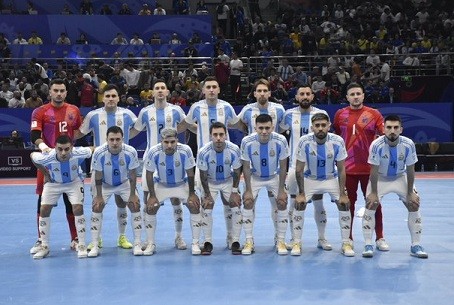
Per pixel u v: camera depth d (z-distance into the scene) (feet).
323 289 19.98
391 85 63.52
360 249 26.02
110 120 27.17
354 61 68.13
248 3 86.22
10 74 63.52
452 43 71.56
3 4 76.59
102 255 25.44
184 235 29.78
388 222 32.24
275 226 26.61
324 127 24.47
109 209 37.60
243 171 25.63
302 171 24.99
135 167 25.44
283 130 27.73
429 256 24.56
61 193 25.46
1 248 27.12
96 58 64.18
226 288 20.20
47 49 67.92
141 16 72.64
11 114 58.03
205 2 86.33
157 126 27.66
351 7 86.74
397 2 84.94
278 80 61.16
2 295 19.75
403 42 74.79
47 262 24.26
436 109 60.39
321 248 26.27
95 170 25.25
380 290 19.81
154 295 19.51
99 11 78.38
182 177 25.75
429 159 58.70
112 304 18.63
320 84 62.44
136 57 67.67
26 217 35.22
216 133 24.88
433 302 18.53
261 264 23.49
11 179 55.77
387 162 24.71
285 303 18.56
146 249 25.35
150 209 25.31
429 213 34.96
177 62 67.67
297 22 81.00
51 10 77.87
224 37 78.84
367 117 26.08
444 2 85.40
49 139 26.45
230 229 26.61
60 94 26.11
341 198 24.89
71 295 19.63
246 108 27.81
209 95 27.45
